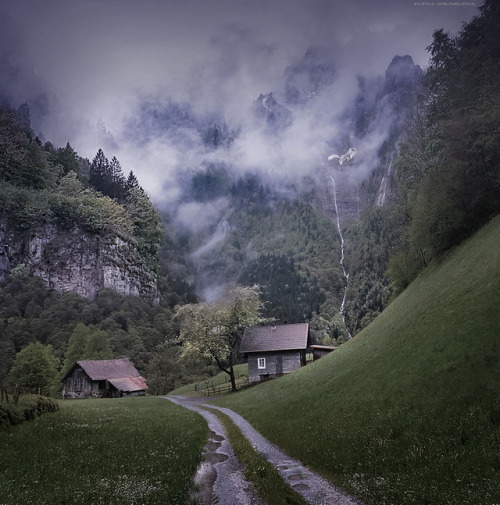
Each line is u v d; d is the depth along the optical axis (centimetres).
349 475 1390
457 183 3894
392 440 1587
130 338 12288
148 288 18362
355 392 2383
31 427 2138
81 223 16862
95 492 1203
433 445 1402
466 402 1523
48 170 19062
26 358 7281
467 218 3853
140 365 11250
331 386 2805
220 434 2562
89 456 1691
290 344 6412
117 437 2142
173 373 10188
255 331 6819
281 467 1623
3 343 10456
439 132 4512
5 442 1786
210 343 6116
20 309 12900
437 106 4850
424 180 4691
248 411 3353
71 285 15625
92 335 10156
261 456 1827
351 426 1922
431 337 2314
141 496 1177
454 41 4969
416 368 2100
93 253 16550
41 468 1464
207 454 1970
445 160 4381
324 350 7244
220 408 3959
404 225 6153
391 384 2130
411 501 1062
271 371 6419
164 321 14775
